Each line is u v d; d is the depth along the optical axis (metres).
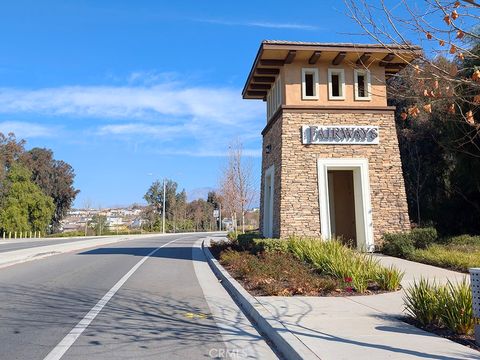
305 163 18.64
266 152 22.52
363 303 9.10
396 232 18.55
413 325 7.25
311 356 5.59
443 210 24.97
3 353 6.28
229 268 15.12
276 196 19.41
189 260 20.33
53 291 11.55
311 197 18.42
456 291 7.41
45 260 20.11
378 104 19.41
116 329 7.68
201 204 89.94
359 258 12.49
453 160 23.59
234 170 39.03
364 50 18.12
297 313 8.14
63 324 8.02
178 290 11.83
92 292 11.42
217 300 10.45
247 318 8.61
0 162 62.09
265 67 19.78
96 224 72.50
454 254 14.98
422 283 8.04
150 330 7.64
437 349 5.85
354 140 18.91
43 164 71.00
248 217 68.50
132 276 14.55
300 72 19.28
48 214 63.78
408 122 26.41
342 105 19.14
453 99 6.06
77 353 6.31
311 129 18.77
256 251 17.34
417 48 5.42
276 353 6.43
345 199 23.39
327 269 12.26
